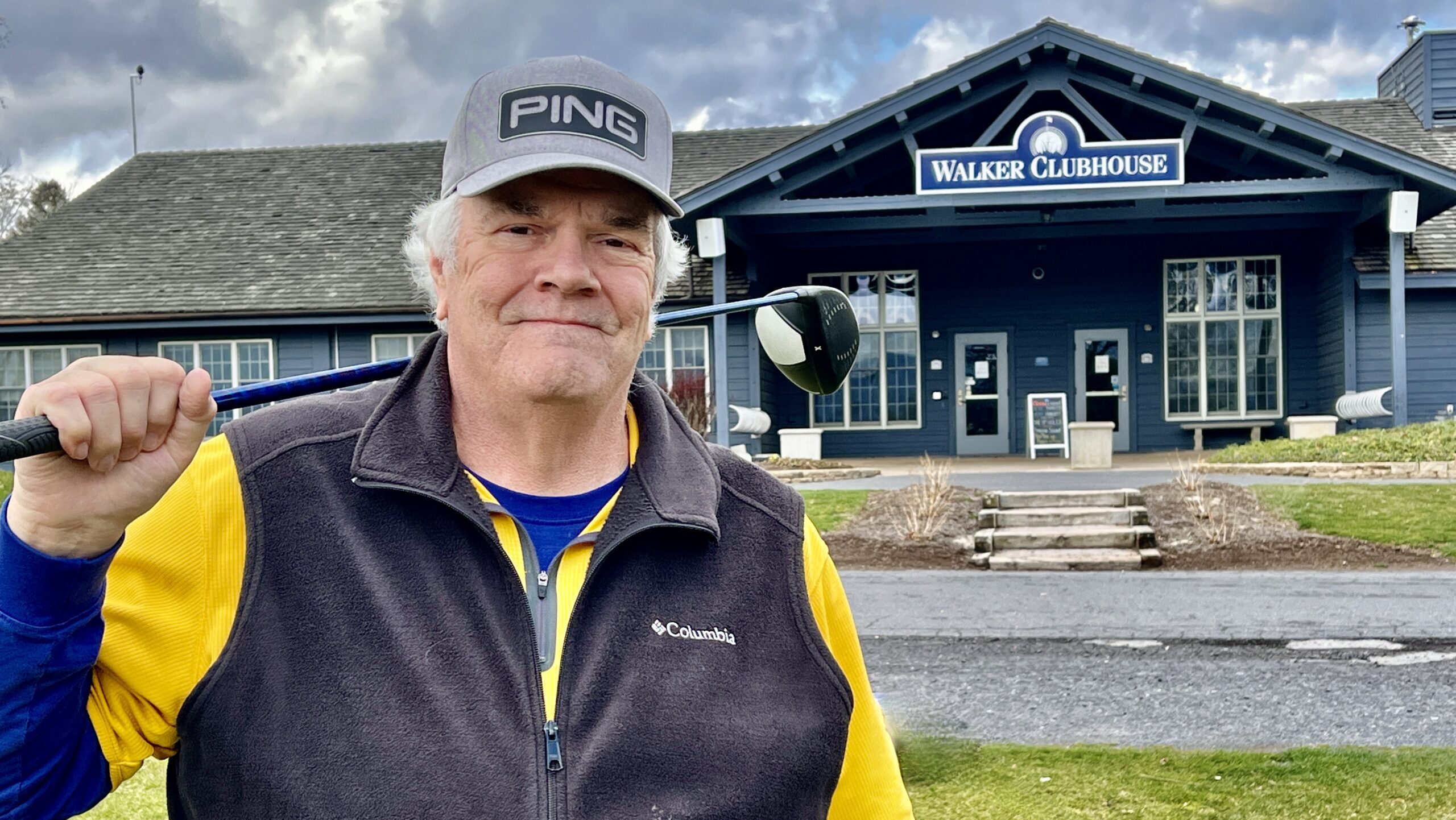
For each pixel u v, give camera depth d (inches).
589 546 63.2
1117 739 191.9
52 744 51.4
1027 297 726.5
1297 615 283.0
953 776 169.2
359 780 55.3
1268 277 712.4
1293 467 506.3
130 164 924.6
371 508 59.8
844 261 740.0
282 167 906.7
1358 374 644.7
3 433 42.8
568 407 62.9
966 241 675.4
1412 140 775.7
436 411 62.1
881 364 738.2
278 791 55.3
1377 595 302.5
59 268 799.1
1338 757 173.8
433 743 55.9
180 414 48.3
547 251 62.4
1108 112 641.0
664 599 63.0
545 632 60.9
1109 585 330.6
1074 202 584.7
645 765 59.0
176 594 56.7
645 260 65.4
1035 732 195.8
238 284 764.0
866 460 700.7
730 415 653.9
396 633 57.3
